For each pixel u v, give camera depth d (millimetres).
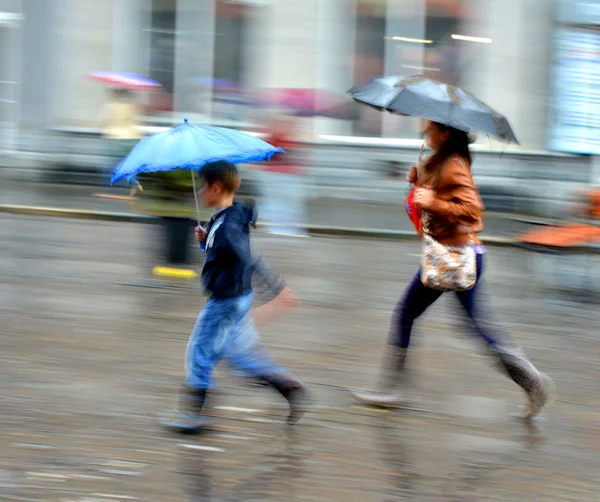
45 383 14461
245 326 12750
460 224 13289
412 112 12992
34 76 43594
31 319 18422
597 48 36531
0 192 36844
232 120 42000
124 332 17703
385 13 42969
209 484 11117
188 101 43281
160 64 43688
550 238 23406
